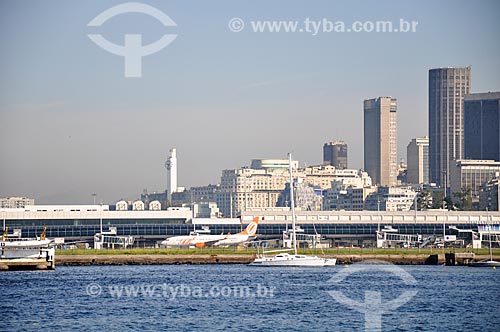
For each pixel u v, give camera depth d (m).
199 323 166.88
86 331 158.62
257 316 175.62
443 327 163.88
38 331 158.75
